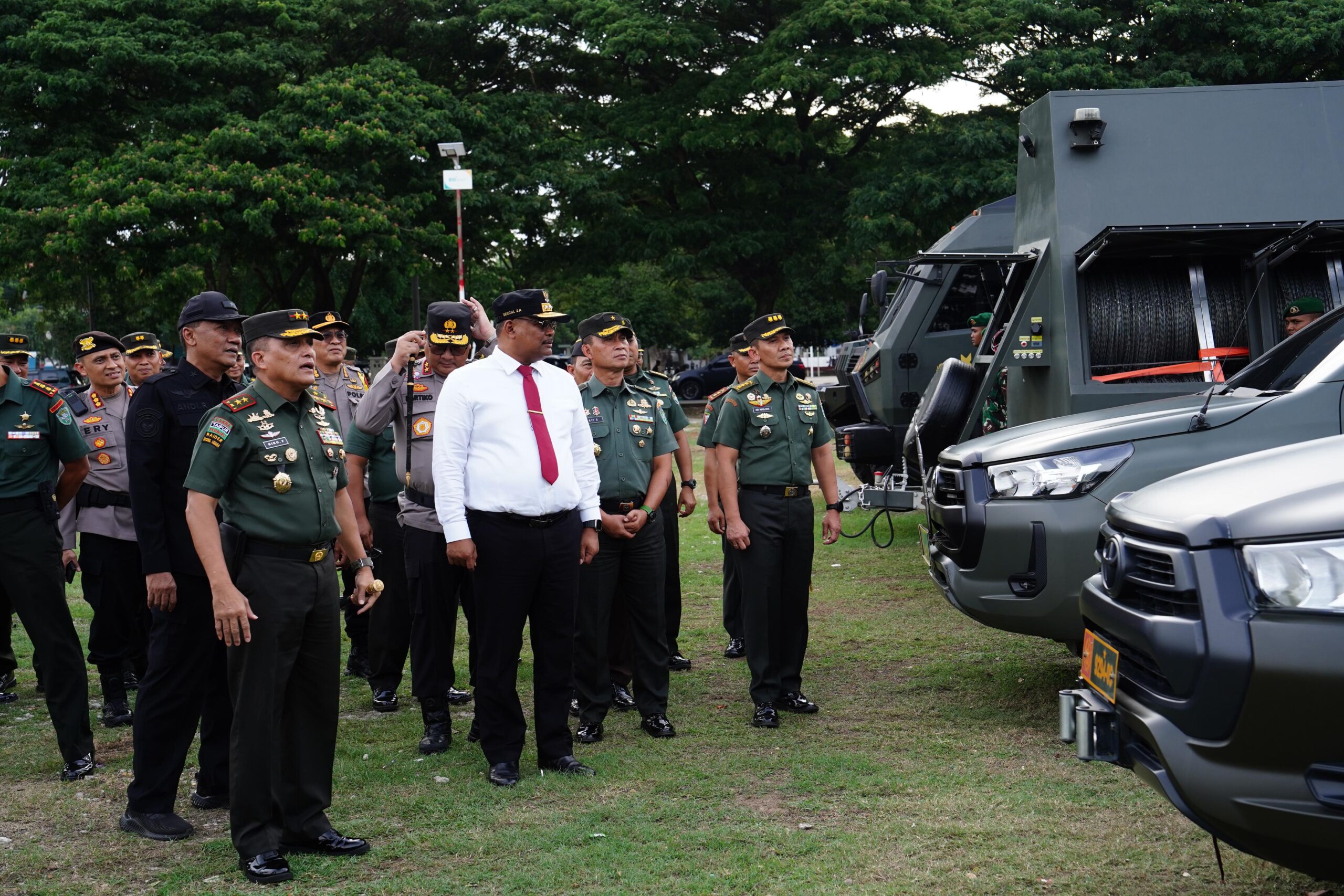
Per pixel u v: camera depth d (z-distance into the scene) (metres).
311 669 3.97
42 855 4.05
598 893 3.58
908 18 27.53
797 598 5.62
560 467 4.75
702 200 30.83
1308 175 6.90
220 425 3.78
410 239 25.56
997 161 26.67
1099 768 4.60
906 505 9.05
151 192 22.39
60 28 24.17
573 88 32.41
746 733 5.34
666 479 5.50
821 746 5.08
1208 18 26.30
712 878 3.65
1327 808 2.58
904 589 8.68
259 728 3.83
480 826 4.22
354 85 25.31
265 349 3.85
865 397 12.30
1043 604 4.96
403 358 5.40
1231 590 2.78
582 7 29.52
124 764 5.18
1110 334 6.75
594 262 31.34
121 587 5.98
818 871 3.69
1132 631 3.06
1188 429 4.85
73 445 5.08
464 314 5.46
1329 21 25.56
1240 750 2.70
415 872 3.81
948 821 4.09
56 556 4.97
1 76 23.98
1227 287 6.82
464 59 30.69
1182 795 2.83
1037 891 3.50
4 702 6.34
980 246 11.91
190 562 4.25
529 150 28.41
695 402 34.56
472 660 4.89
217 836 4.24
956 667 6.35
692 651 7.15
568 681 4.88
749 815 4.24
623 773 4.80
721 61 30.72
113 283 25.56
